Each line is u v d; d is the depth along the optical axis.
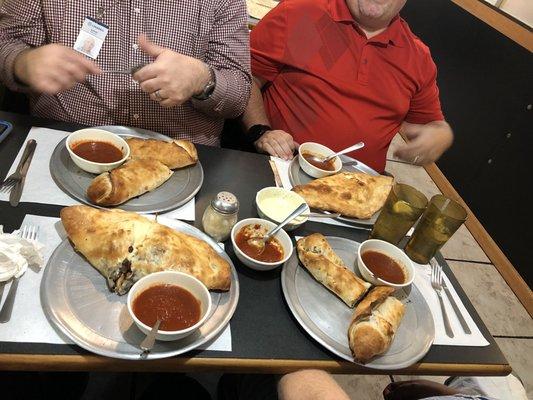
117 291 0.80
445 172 3.39
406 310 1.00
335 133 1.78
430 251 1.16
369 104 1.79
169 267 0.82
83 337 0.71
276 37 1.79
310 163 1.36
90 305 0.77
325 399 0.78
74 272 0.81
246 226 1.00
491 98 2.99
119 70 1.24
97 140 1.08
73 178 1.00
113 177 0.96
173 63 1.10
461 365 0.94
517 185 2.75
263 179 1.25
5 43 1.12
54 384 1.18
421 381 1.24
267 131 1.55
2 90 1.37
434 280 1.12
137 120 1.34
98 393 1.35
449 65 3.41
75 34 1.17
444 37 3.47
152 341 0.70
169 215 1.01
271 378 1.04
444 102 3.44
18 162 1.00
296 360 0.82
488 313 2.44
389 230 1.13
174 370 0.76
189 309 0.77
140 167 1.02
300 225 1.12
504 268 2.74
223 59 1.36
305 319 0.88
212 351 0.78
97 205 0.95
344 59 1.76
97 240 0.81
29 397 1.06
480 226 2.98
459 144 3.27
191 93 1.20
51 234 0.87
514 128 2.80
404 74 1.80
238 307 0.87
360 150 1.83
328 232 1.16
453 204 1.16
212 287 0.84
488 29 3.02
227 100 1.33
